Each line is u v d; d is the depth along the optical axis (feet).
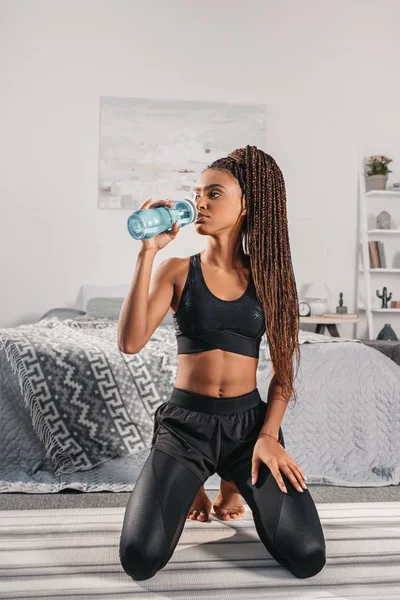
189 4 14.61
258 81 14.79
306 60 14.88
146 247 4.35
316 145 14.92
